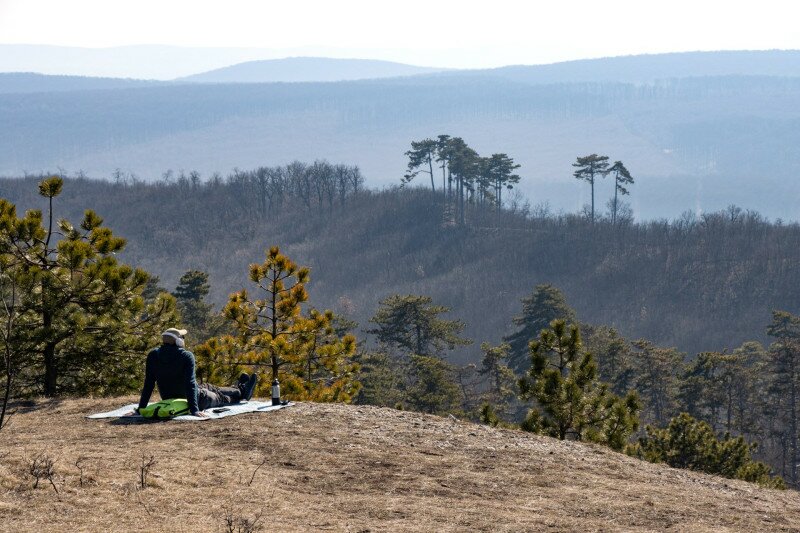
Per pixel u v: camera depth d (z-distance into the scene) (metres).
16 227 30.75
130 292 32.34
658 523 16.95
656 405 163.62
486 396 141.50
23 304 30.52
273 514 15.55
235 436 21.81
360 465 19.75
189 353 24.53
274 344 40.12
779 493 23.00
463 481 19.09
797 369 156.00
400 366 153.62
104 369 33.00
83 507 15.23
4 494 15.61
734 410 168.25
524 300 183.12
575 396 31.20
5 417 24.53
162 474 17.61
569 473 20.92
